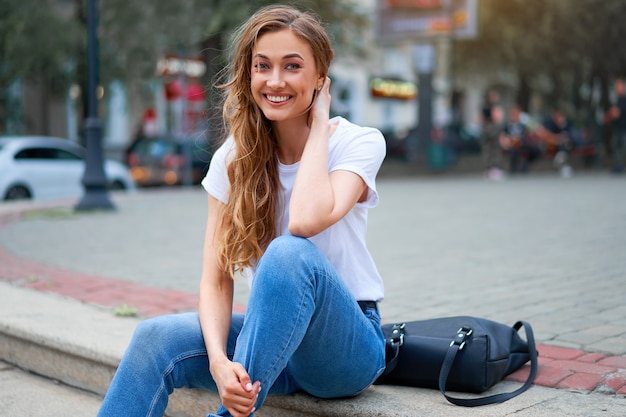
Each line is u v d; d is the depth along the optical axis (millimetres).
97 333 3197
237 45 2371
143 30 15062
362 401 2359
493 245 6082
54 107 19719
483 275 4762
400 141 22297
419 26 16969
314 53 2307
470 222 7723
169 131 18828
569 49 21188
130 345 2201
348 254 2352
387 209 9227
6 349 3508
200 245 6363
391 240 6484
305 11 2402
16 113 18734
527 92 24547
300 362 2227
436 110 30906
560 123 22266
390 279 4703
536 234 6664
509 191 12031
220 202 2439
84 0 15312
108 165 13789
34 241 6648
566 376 2561
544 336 3180
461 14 16703
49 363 3271
